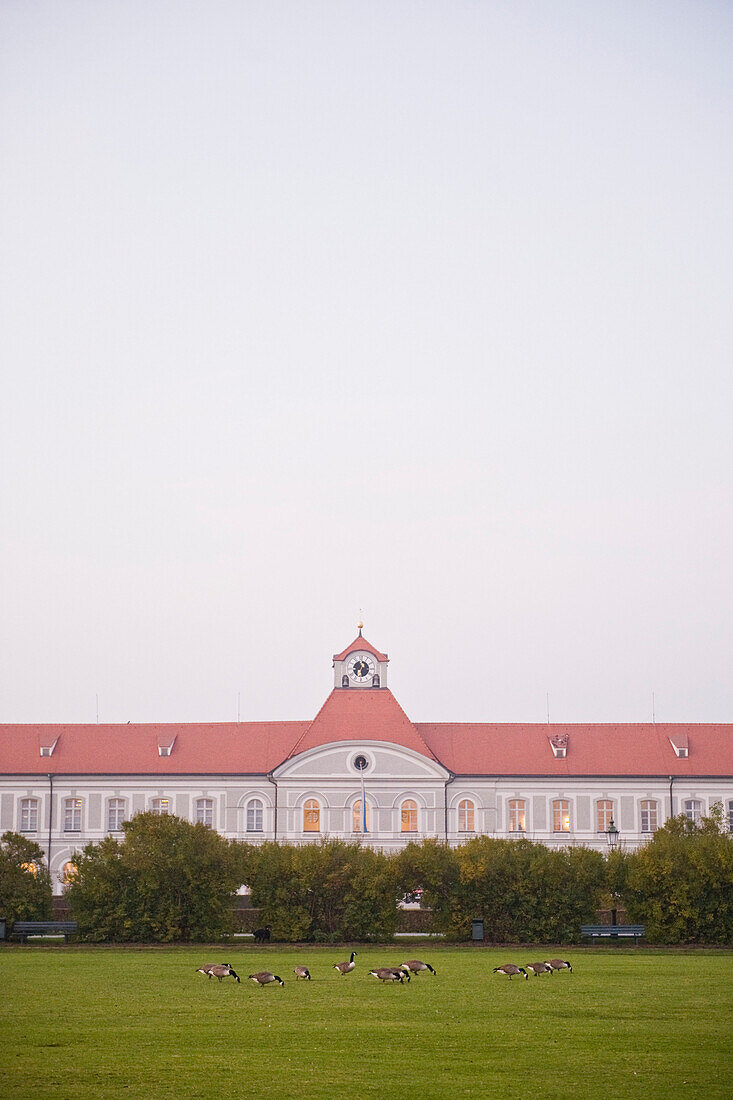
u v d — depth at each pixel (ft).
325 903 230.89
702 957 200.23
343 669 380.99
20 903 231.30
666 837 236.84
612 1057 108.17
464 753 374.22
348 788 364.17
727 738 379.55
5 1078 99.14
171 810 367.66
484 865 229.66
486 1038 116.98
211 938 226.58
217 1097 93.04
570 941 226.99
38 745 376.68
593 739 379.14
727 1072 102.01
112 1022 125.70
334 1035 118.21
